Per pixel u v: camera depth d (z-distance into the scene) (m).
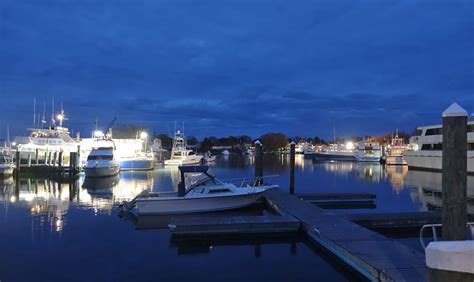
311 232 14.07
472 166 45.38
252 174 47.47
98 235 15.55
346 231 13.34
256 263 12.20
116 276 10.92
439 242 5.32
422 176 45.62
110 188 32.81
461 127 6.83
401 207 23.27
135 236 15.41
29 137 48.72
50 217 19.20
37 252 13.09
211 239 14.58
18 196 27.19
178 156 67.25
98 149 46.78
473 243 5.21
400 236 15.77
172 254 13.07
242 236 14.73
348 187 33.97
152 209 19.03
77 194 28.56
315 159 97.44
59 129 53.22
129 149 60.94
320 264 12.10
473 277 5.02
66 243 14.30
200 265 11.98
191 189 19.92
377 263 9.84
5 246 13.80
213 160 86.88
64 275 10.94
